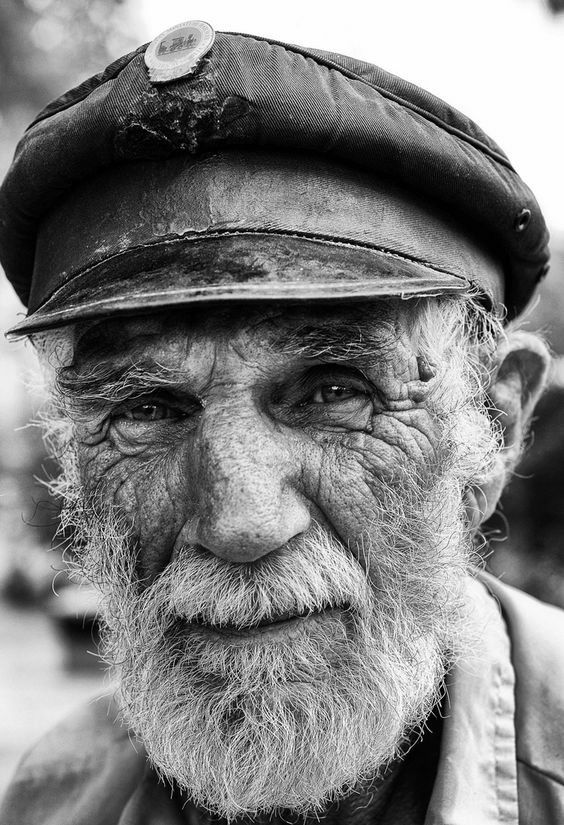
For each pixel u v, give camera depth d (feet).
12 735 13.98
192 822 4.47
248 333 3.34
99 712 5.28
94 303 3.23
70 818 4.91
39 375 5.19
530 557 8.70
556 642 4.36
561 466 8.40
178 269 3.21
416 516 3.70
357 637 3.62
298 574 3.42
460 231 3.82
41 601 28.55
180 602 3.51
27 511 16.38
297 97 3.28
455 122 3.76
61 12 15.69
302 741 3.51
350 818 4.17
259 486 3.27
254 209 3.31
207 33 3.33
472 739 3.97
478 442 4.21
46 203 3.80
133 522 3.71
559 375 8.23
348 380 3.55
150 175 3.43
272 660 3.48
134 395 3.64
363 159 3.42
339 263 3.24
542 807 3.85
